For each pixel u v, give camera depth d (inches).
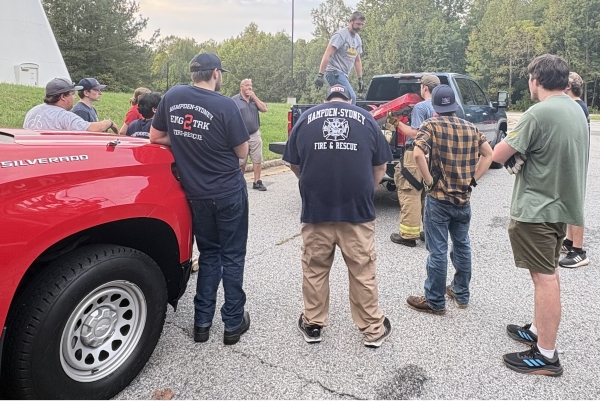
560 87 110.0
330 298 154.1
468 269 143.3
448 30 2571.4
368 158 116.4
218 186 115.8
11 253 79.9
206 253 126.2
